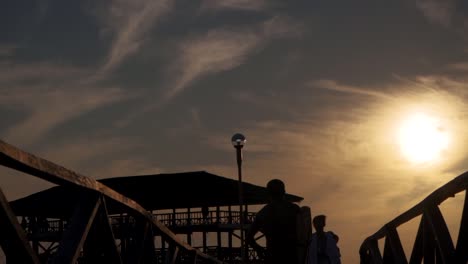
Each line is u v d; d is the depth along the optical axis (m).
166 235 7.30
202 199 55.69
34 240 56.97
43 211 56.00
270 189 7.86
